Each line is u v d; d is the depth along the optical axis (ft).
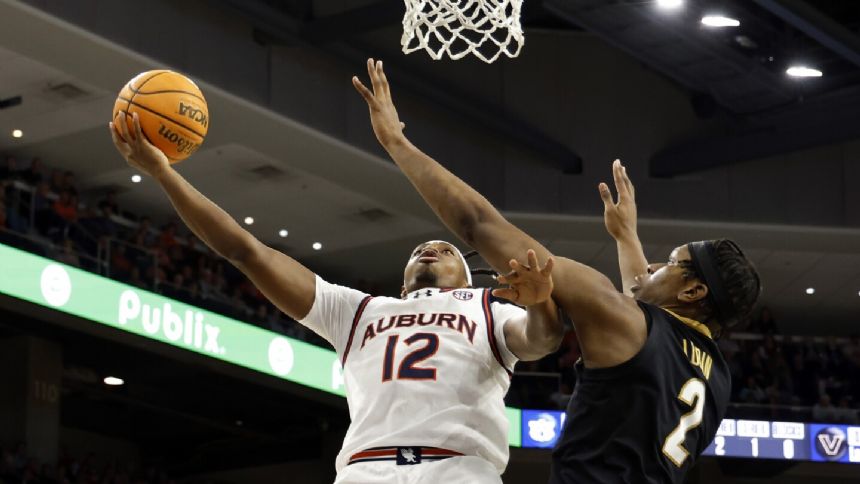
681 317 12.19
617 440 11.39
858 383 73.10
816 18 56.34
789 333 84.99
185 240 64.69
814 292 79.77
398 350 13.14
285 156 61.46
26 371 58.75
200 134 13.87
